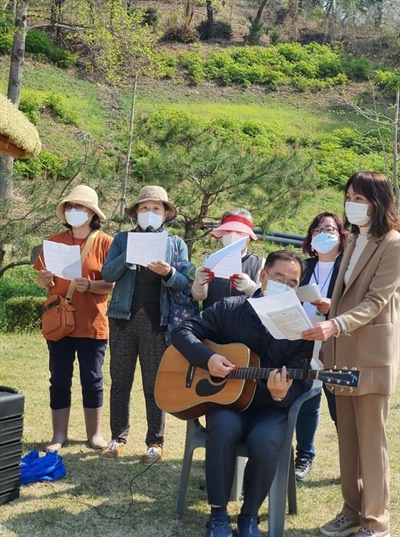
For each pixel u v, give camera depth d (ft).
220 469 12.63
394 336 12.73
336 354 12.96
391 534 13.52
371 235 12.76
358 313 12.27
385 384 12.52
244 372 12.98
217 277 15.48
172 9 132.16
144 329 16.57
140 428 19.31
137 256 15.61
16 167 66.90
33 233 34.04
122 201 37.99
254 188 37.78
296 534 13.47
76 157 38.42
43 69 95.50
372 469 12.69
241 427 12.98
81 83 95.40
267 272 13.35
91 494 14.88
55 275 16.96
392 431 19.75
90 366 17.31
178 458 17.11
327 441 19.12
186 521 13.89
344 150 87.51
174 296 16.56
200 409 13.44
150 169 37.76
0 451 13.97
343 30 139.13
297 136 89.92
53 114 82.48
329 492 15.56
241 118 95.14
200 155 37.09
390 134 90.07
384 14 148.77
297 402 13.05
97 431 17.54
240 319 13.74
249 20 138.72
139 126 39.58
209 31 127.95
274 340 13.38
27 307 32.81
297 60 118.62
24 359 26.78
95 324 17.17
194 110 94.89
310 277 16.38
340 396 13.20
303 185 37.42
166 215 17.08
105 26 60.59
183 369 13.78
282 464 12.79
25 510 13.97
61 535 13.07
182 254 17.15
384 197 12.64
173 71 105.81
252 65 114.21
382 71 118.83
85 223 17.57
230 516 14.15
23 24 53.16
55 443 17.34
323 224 15.93
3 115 14.67
